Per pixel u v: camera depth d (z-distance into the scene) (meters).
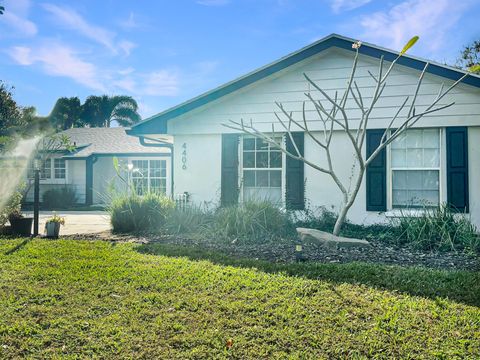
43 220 11.55
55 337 3.07
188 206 8.87
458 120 8.18
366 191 8.62
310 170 9.05
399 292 4.00
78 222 10.98
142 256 5.65
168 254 5.83
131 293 4.00
